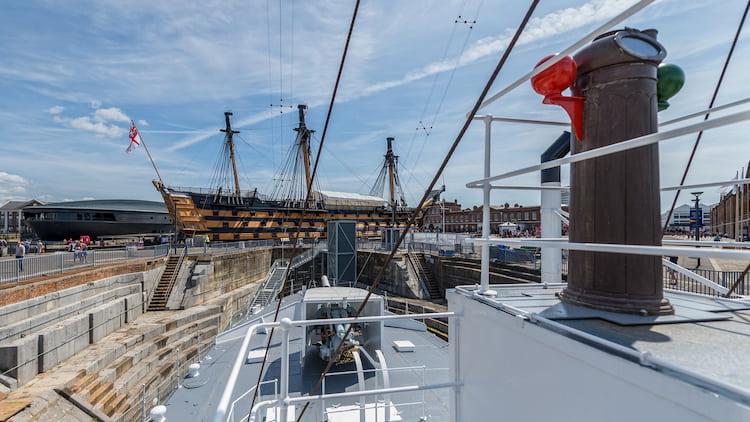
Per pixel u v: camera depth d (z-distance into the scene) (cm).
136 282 2056
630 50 210
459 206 8944
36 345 1173
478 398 251
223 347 983
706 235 4091
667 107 246
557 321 197
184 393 738
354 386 702
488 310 237
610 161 218
